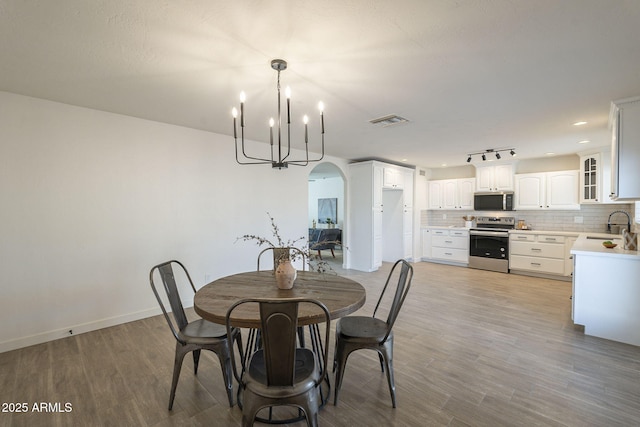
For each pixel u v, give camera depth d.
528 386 2.12
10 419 1.78
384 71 2.16
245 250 4.28
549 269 5.29
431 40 1.76
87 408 1.88
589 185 4.98
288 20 1.56
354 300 1.85
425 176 7.26
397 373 2.29
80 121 2.94
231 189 4.13
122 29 1.63
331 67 2.10
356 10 1.48
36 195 2.72
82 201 2.96
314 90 2.50
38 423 1.75
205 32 1.67
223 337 1.93
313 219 10.16
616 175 2.67
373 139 4.26
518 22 1.58
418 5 1.45
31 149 2.70
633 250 2.97
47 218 2.78
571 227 5.50
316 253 7.95
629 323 2.77
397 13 1.51
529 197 5.73
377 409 1.88
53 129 2.79
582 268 2.99
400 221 6.68
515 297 4.21
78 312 2.95
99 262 3.07
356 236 6.01
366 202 5.84
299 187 5.02
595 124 3.46
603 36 1.71
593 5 1.44
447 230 6.67
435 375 2.26
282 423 1.77
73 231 2.92
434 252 6.91
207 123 3.50
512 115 3.14
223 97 2.67
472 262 6.21
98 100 2.75
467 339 2.88
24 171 2.66
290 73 2.19
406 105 2.85
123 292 3.23
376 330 2.03
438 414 1.84
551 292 4.47
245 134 4.01
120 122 3.18
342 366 1.93
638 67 2.07
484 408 1.89
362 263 5.93
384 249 6.96
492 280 5.20
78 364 2.40
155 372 2.30
